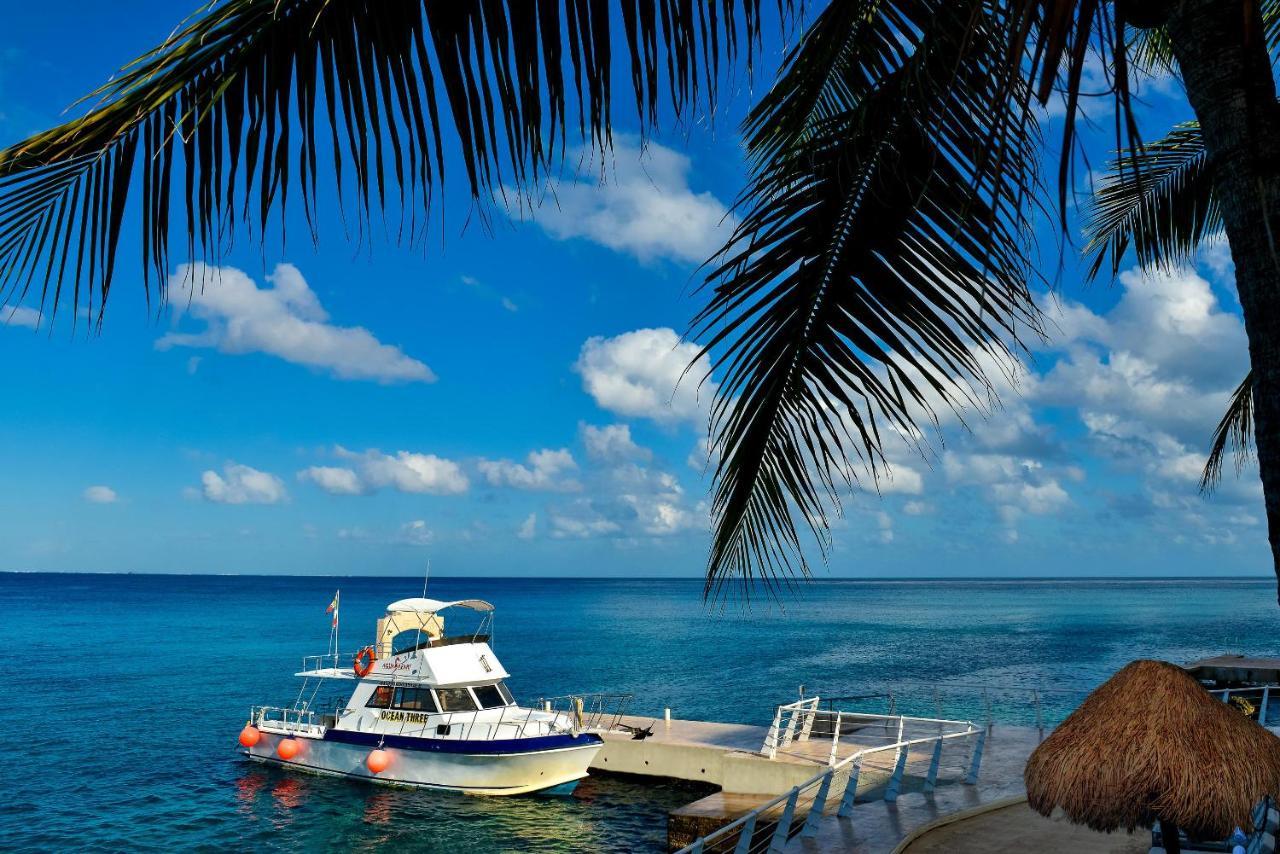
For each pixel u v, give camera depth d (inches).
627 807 976.9
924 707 1672.0
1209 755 219.3
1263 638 3425.2
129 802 1058.1
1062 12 62.6
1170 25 99.7
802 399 153.5
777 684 2135.8
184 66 67.1
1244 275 90.8
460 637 1111.6
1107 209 314.8
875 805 488.4
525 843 876.0
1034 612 6033.5
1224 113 92.4
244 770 1195.9
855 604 7829.7
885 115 146.6
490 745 996.6
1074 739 236.7
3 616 5339.6
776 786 786.2
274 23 69.0
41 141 65.6
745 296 148.6
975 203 129.4
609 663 2667.3
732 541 159.3
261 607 6589.6
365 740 1083.9
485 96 72.7
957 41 130.5
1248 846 219.0
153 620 4982.8
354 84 71.2
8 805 1050.1
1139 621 4741.6
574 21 74.5
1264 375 89.7
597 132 75.2
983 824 451.8
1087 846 399.5
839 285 148.3
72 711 1765.5
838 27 148.2
